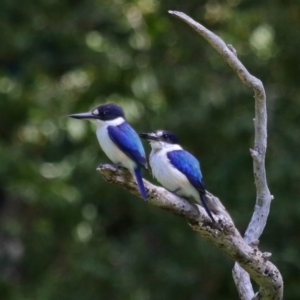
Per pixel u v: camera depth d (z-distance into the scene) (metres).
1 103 17.20
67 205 16.75
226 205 16.33
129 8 17.75
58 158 17.69
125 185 7.33
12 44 16.72
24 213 18.45
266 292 7.46
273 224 16.16
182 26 17.72
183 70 17.27
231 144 16.89
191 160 8.79
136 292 16.83
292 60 17.17
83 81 18.05
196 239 16.59
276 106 16.70
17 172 16.48
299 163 15.78
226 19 17.56
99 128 8.72
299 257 15.91
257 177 7.71
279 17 16.83
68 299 16.88
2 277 17.31
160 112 17.14
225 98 16.61
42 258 17.91
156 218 17.38
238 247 7.20
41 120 17.44
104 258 17.20
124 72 17.53
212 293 16.73
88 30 17.70
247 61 17.11
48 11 17.48
